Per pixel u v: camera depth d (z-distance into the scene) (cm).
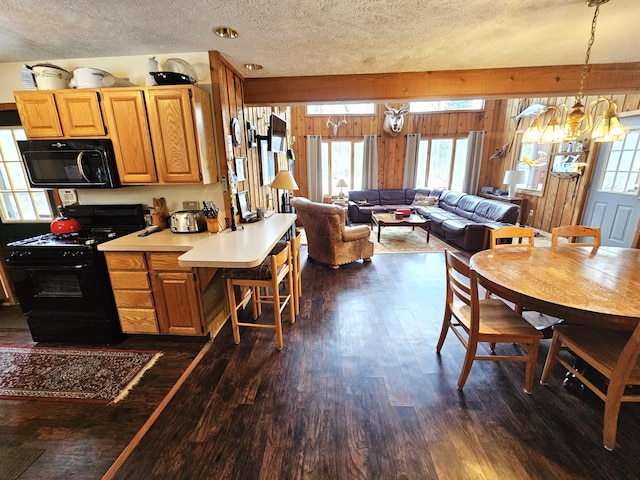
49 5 163
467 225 465
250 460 142
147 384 193
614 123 183
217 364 212
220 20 185
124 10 170
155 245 216
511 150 678
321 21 188
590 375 181
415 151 741
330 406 173
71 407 175
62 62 250
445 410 169
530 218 610
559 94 298
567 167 497
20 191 294
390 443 150
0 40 209
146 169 235
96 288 223
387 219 524
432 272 386
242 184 307
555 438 151
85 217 272
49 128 230
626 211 406
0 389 190
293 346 232
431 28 201
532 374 177
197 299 228
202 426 161
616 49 245
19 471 138
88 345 236
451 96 298
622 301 145
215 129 254
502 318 186
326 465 139
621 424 158
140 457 144
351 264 420
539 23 196
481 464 139
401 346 230
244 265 177
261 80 304
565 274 180
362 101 305
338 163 768
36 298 226
